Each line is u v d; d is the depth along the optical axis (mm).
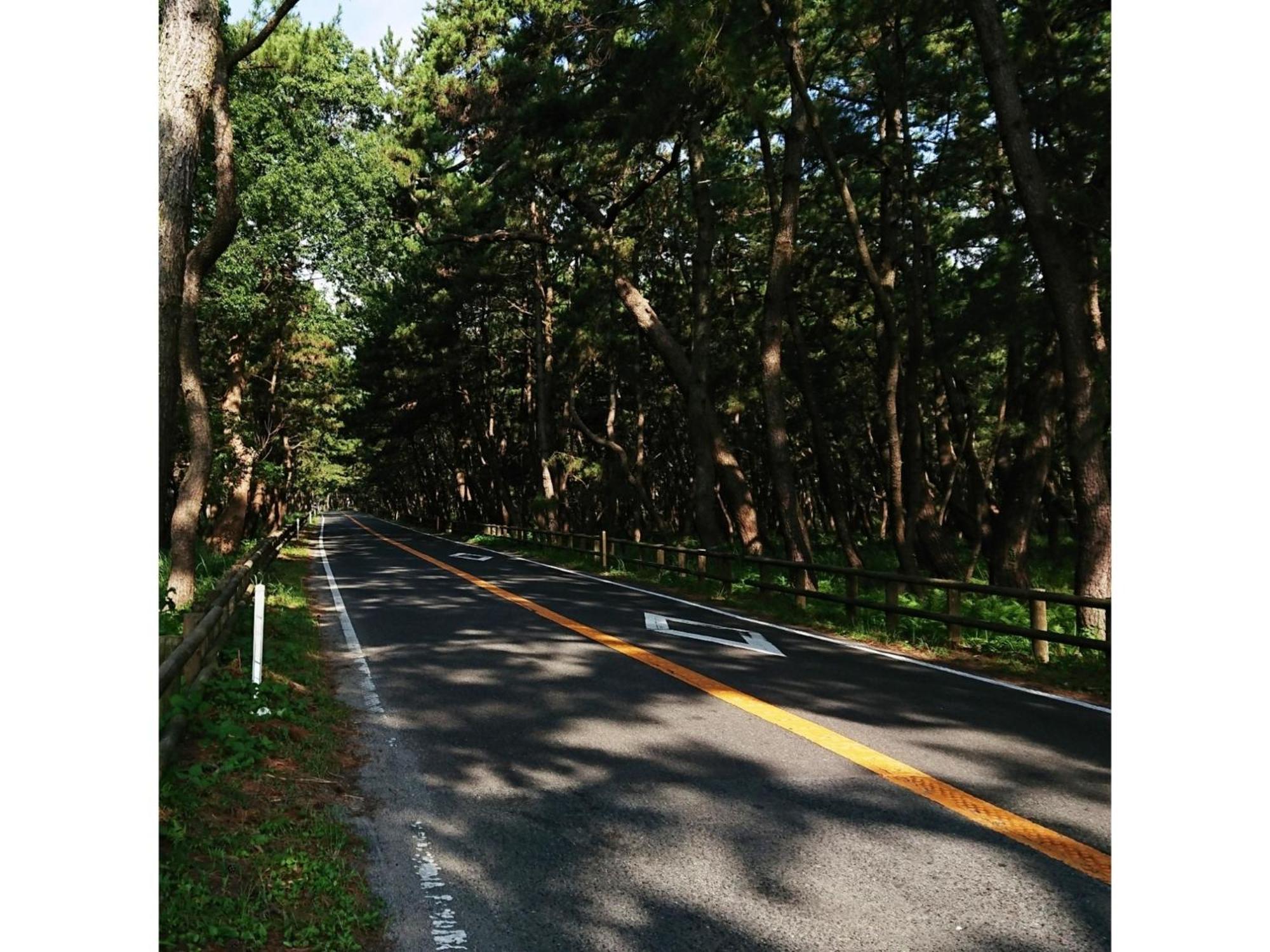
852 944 3605
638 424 36375
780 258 18547
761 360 18641
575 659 10031
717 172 24609
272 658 8953
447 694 8250
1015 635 10500
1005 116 12602
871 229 24781
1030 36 16609
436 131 24203
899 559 19516
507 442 52375
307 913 3791
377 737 6738
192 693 5828
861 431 40062
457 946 3602
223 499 27781
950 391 26172
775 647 11188
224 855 4145
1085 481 12188
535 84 20828
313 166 23906
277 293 26203
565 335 31656
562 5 20125
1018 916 3822
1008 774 5820
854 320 30125
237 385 27141
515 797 5375
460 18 25047
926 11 16531
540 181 23047
